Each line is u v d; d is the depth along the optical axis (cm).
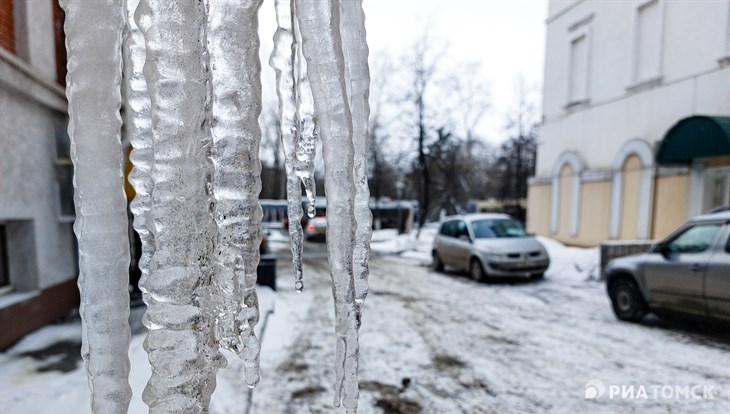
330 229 124
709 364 369
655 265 463
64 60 492
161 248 101
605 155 897
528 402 306
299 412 287
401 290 734
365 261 135
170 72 100
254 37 111
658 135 747
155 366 99
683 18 638
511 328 495
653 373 353
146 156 115
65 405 260
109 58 105
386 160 2064
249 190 113
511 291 718
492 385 335
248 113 111
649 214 786
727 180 684
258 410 289
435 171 2141
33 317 412
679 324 494
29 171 412
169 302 99
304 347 417
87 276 107
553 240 1045
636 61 774
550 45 1055
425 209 1823
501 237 840
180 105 100
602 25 841
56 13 473
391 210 2311
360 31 134
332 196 122
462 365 378
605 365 373
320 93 118
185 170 102
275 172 2364
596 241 928
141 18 100
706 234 428
